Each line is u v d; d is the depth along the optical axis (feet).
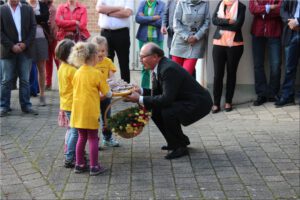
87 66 16.19
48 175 16.71
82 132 16.53
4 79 24.98
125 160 18.06
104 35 27.32
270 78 26.05
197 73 28.84
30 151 19.21
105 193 15.16
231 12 24.67
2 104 25.14
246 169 17.02
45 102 27.91
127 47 27.63
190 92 17.84
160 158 18.24
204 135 21.07
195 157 18.25
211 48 26.53
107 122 17.61
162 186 15.64
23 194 15.20
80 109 16.14
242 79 26.63
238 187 15.49
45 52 26.94
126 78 28.02
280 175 16.47
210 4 26.16
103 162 17.85
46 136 21.25
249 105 26.27
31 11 25.11
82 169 16.87
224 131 21.67
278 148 19.17
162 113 17.92
